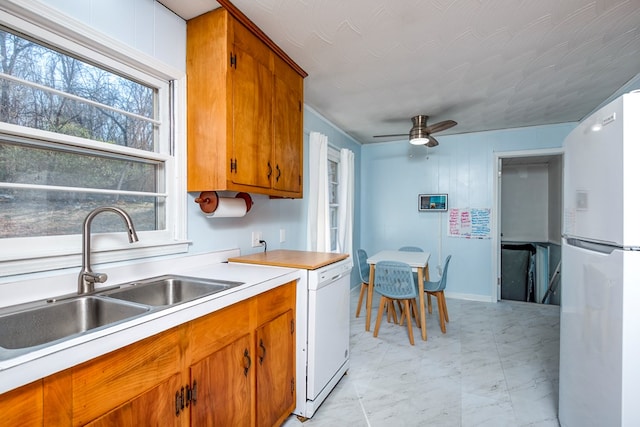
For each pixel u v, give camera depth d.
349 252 4.04
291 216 2.93
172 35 1.64
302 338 1.80
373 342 2.86
